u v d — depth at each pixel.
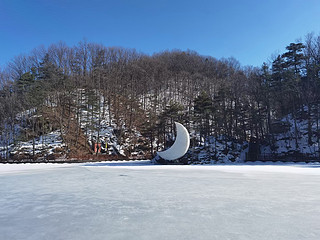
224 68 88.00
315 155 27.78
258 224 3.69
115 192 6.84
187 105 59.72
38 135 40.59
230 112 40.94
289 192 6.62
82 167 20.58
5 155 35.66
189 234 3.26
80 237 3.18
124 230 3.47
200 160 30.62
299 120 36.88
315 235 3.17
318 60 36.81
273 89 39.28
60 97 46.25
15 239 3.13
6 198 6.04
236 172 13.81
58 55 62.44
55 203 5.39
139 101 58.69
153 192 6.80
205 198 5.84
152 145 40.53
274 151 32.03
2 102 42.22
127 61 76.06
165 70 77.62
